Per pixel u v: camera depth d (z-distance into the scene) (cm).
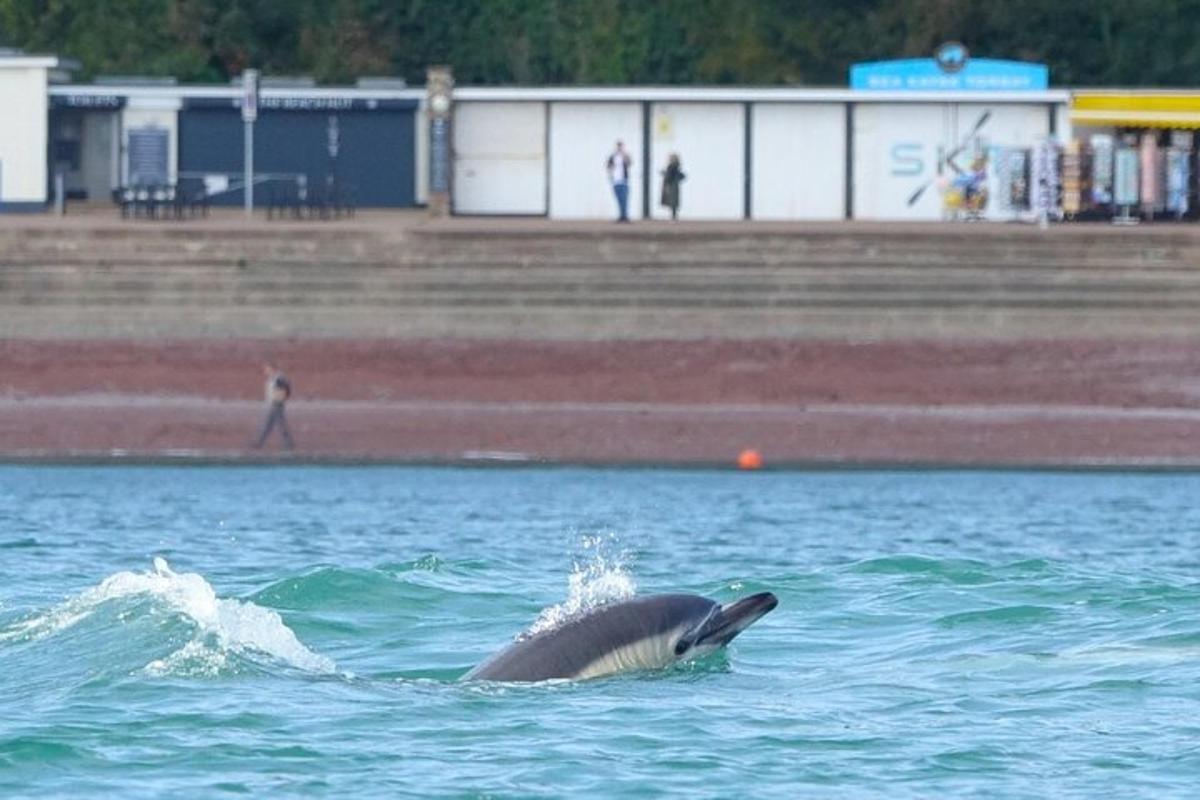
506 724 5006
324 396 18388
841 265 19662
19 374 18525
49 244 19650
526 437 17162
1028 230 19875
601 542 10562
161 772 4606
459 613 6781
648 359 18800
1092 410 18062
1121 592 7256
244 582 8206
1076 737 5016
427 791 4472
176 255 19662
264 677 5503
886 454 16850
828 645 6219
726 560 9469
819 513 12775
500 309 19450
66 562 9131
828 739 4956
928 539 11000
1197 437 17112
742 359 18788
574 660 5384
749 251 19750
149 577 6431
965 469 16525
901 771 4694
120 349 18762
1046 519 12475
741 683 5556
